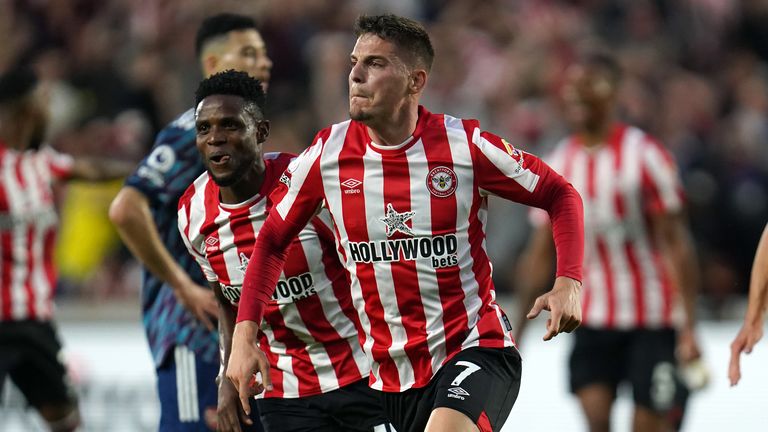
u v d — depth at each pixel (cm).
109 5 4653
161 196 1909
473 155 1545
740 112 4469
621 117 4234
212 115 1602
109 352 2922
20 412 2786
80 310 3272
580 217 1540
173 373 1934
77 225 3678
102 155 3997
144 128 4116
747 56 4812
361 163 1563
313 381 1727
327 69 4234
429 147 1553
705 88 4497
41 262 2483
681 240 2525
